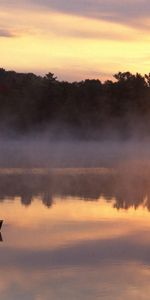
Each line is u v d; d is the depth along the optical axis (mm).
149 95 138375
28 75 144000
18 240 19016
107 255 16969
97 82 141000
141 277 14305
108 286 13438
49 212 25484
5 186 36594
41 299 12461
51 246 18172
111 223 23047
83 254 17062
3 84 140125
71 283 13688
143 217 24797
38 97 136625
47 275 14453
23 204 27859
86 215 24953
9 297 12586
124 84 140000
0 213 24828
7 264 15617
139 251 17656
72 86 140500
